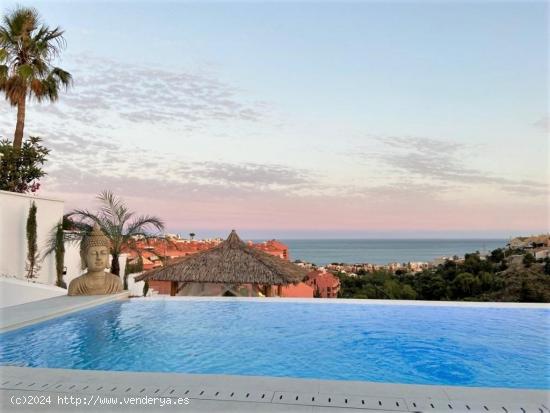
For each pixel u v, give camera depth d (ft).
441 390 14.42
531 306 36.04
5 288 32.78
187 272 45.27
